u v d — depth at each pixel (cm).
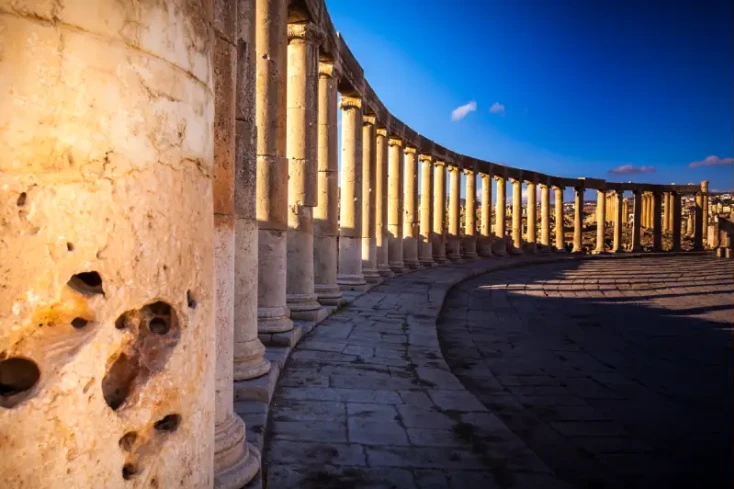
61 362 177
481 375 823
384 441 503
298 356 796
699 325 1309
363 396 631
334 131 1244
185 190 220
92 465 185
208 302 238
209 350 239
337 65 1265
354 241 1523
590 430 598
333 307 1188
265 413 530
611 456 525
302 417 557
